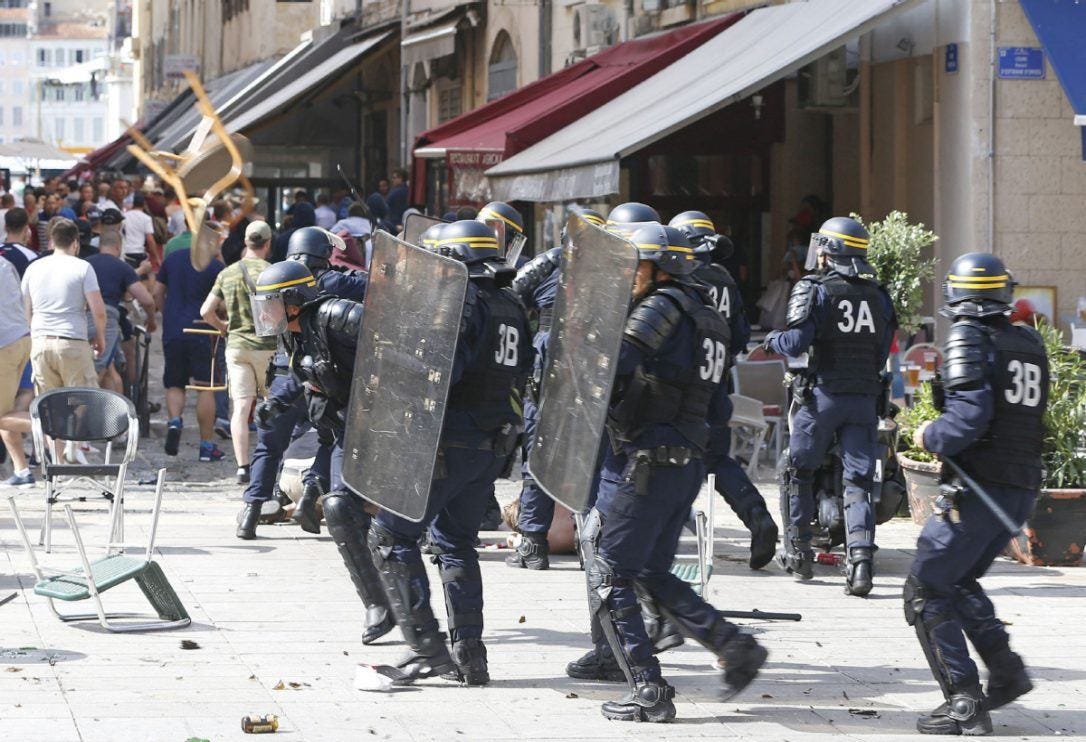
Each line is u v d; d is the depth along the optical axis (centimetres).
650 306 916
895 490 1442
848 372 1330
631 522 933
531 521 1387
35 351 1794
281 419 1491
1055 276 2089
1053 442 1473
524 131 2461
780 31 2255
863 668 1080
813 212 2572
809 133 2684
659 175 2630
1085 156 2028
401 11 4141
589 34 2967
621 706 939
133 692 963
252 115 4322
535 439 993
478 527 1017
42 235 3325
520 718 933
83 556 1122
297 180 4956
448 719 926
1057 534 1454
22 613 1180
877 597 1316
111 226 2122
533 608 1236
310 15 5788
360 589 1104
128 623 1143
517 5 3381
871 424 1342
